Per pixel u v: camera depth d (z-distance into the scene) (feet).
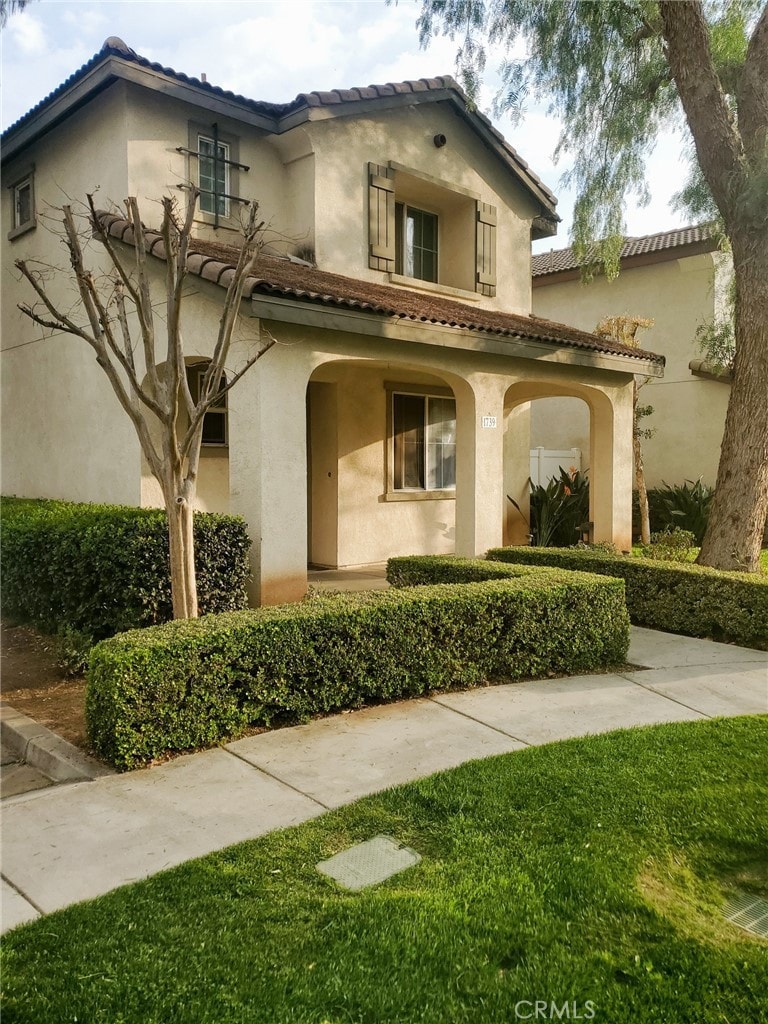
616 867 10.96
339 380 37.14
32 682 19.84
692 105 31.09
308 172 33.63
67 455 33.83
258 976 8.57
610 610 22.66
